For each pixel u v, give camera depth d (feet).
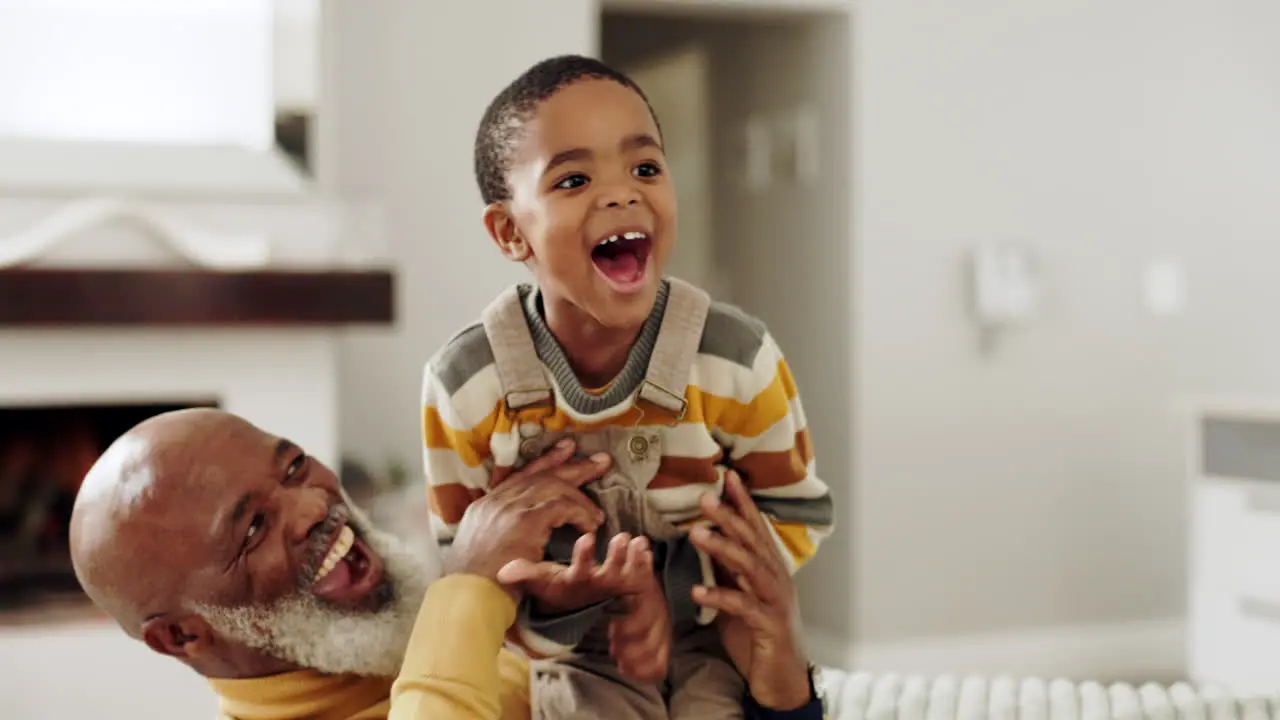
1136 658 12.95
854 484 12.10
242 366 9.05
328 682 3.38
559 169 2.84
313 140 9.77
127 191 9.38
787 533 3.57
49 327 8.51
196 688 8.75
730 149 14.03
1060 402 12.72
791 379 3.48
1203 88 13.12
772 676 3.35
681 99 14.89
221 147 9.59
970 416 12.44
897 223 12.17
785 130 13.04
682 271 14.90
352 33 10.49
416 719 2.94
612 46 15.85
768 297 13.44
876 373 12.14
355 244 9.50
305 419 9.18
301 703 3.36
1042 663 12.65
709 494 3.25
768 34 13.25
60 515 9.53
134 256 9.11
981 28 12.39
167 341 8.92
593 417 3.20
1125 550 12.96
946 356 12.35
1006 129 12.50
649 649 3.33
